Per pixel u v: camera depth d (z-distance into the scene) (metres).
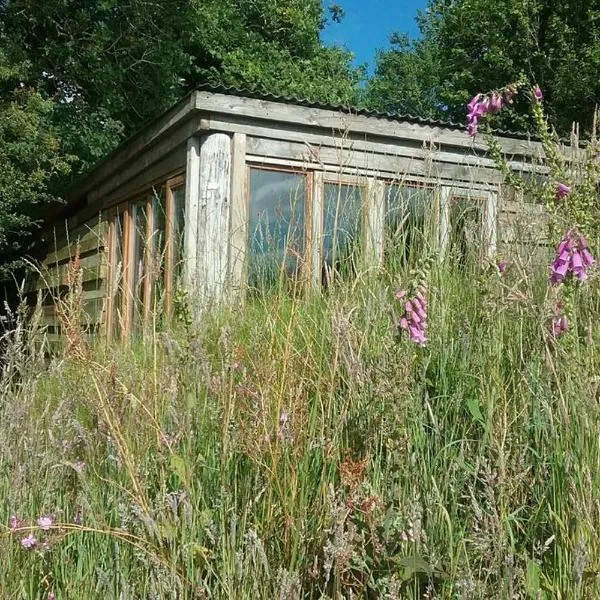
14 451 2.64
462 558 2.28
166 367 2.86
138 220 9.91
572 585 2.10
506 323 3.30
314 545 2.32
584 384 2.52
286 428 2.54
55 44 17.22
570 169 3.67
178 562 2.29
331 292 3.57
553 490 2.43
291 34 25.88
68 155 15.36
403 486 2.55
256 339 3.04
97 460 2.76
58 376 3.13
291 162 7.88
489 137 4.11
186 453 2.54
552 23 22.31
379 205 4.79
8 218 13.97
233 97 7.55
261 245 4.84
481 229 4.31
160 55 19.02
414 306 2.66
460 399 2.91
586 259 2.65
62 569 2.45
